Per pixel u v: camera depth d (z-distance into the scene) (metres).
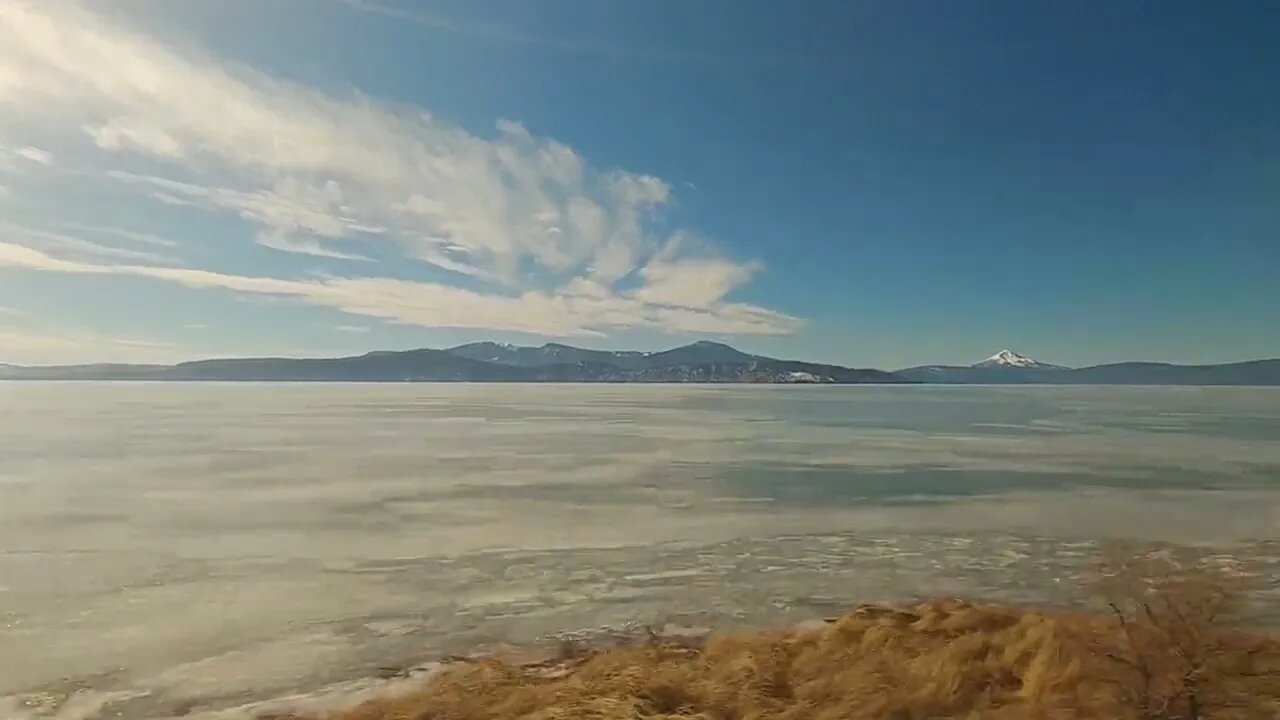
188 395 172.62
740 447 58.06
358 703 12.13
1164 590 10.29
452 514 29.81
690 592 18.64
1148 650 9.60
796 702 10.65
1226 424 82.75
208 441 61.97
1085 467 44.34
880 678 11.03
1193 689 9.05
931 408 123.19
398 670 13.68
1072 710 9.23
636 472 42.59
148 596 18.47
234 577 20.19
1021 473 41.75
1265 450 54.22
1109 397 180.12
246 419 90.25
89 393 182.88
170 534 25.94
